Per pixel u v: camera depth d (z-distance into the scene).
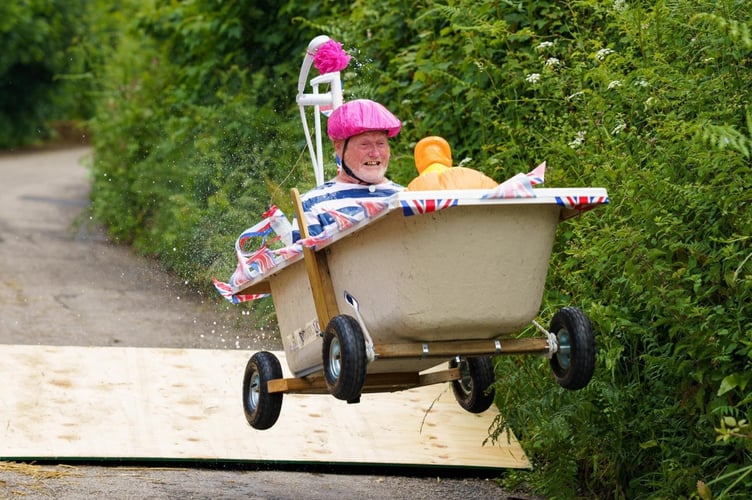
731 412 12.66
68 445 16.56
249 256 15.34
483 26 18.59
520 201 11.34
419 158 13.64
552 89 17.55
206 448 16.88
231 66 33.88
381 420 18.20
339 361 12.42
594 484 16.08
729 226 13.52
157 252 34.53
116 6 55.12
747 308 13.03
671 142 14.17
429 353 12.14
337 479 16.53
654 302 13.26
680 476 13.30
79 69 54.91
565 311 12.52
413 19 24.19
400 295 11.70
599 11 16.80
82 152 87.19
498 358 17.67
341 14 26.86
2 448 16.28
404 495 15.92
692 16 14.77
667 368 13.73
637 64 15.50
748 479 12.73
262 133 29.94
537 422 15.41
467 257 11.59
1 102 93.62
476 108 20.28
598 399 14.68
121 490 15.20
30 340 24.62
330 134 13.98
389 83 23.72
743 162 13.18
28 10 92.69
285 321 14.62
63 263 35.25
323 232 12.57
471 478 16.86
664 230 13.53
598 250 14.21
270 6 32.88
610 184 14.85
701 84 14.09
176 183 34.88
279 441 17.30
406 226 11.48
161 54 40.81
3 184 61.12
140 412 18.02
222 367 20.38
